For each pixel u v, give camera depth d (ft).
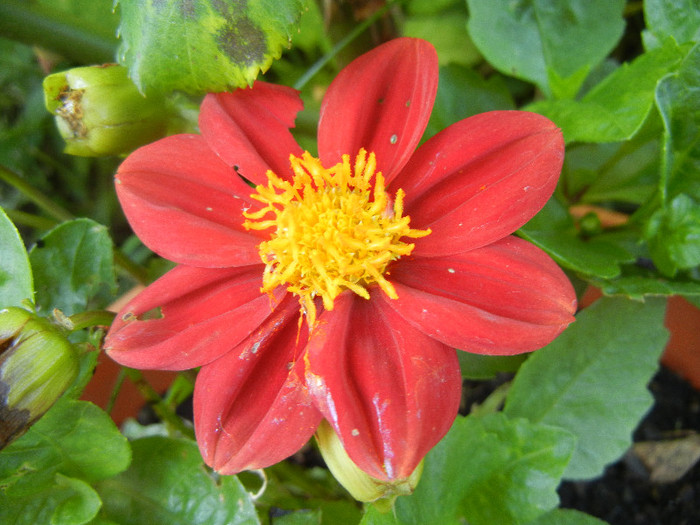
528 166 0.34
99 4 0.67
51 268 0.45
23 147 0.78
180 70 0.41
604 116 0.43
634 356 0.50
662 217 0.46
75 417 0.41
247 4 0.39
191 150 0.39
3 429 0.35
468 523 0.48
